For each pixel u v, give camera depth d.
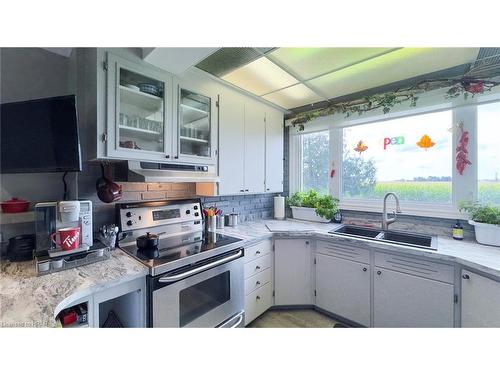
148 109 1.67
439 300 1.53
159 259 1.31
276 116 2.74
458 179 1.96
